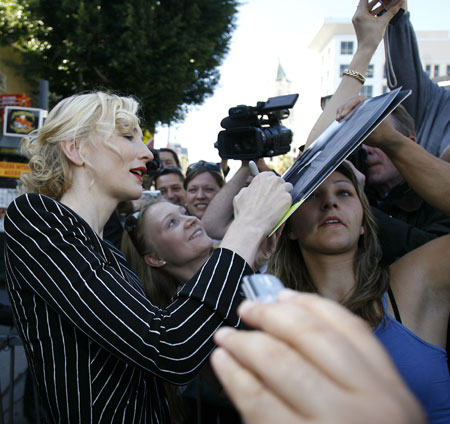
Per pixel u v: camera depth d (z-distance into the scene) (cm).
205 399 186
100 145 122
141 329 100
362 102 142
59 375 103
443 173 128
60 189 125
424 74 219
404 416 28
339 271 147
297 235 150
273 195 118
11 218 108
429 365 122
